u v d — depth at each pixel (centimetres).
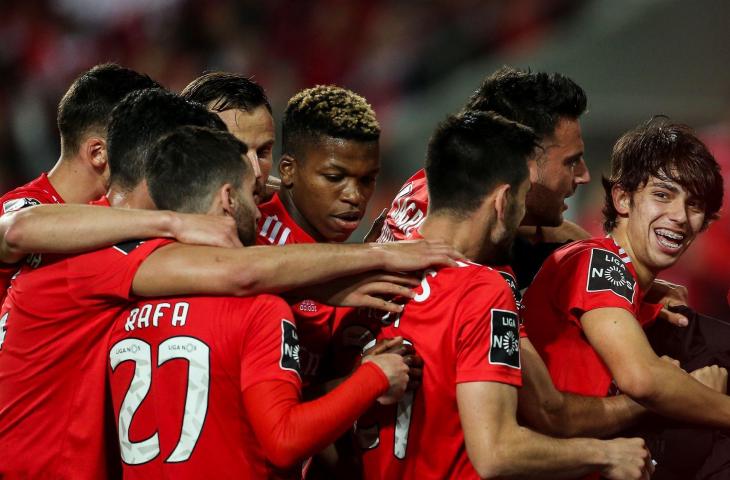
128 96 1173
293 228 1339
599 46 3475
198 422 1012
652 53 3397
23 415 1119
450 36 4122
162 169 1081
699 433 1261
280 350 1014
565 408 1157
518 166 1105
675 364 1176
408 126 3947
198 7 4488
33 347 1109
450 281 1075
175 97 1176
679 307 1321
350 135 1279
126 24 4634
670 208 1203
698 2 3328
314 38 4412
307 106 1296
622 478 1101
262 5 4462
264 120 1336
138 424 1037
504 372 1039
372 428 1115
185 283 1027
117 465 1132
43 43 4584
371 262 1066
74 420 1102
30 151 3888
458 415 1072
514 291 1170
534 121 1321
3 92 4300
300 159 1304
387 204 3647
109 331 1088
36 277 1114
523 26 3972
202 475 1012
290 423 970
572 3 3856
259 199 1345
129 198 1150
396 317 1107
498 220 1110
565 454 1060
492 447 1019
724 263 2472
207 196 1076
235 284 1020
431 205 1136
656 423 1234
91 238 1069
